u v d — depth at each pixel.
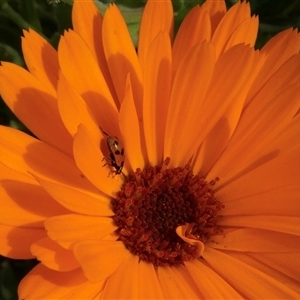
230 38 0.11
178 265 0.11
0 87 0.10
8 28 0.15
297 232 0.10
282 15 0.15
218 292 0.10
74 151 0.09
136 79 0.11
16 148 0.10
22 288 0.09
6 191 0.09
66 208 0.10
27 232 0.09
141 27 0.11
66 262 0.09
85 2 0.11
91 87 0.11
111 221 0.11
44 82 0.10
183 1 0.15
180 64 0.11
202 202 0.12
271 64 0.11
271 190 0.11
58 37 0.14
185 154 0.12
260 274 0.10
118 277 0.09
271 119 0.11
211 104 0.11
